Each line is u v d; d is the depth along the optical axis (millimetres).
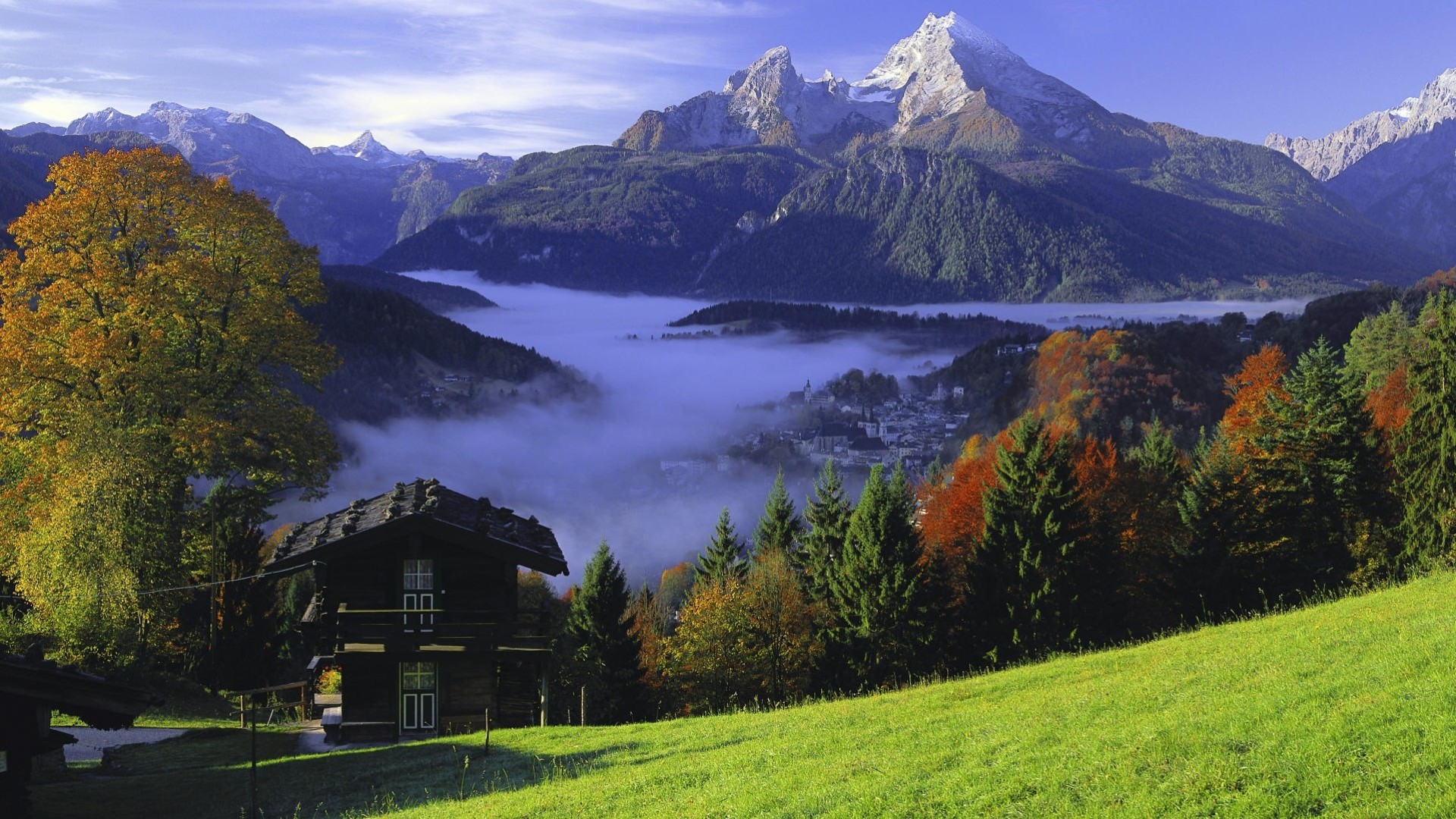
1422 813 12742
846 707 29922
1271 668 21969
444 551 36719
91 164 47750
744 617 59938
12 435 47562
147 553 44875
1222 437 81938
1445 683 16734
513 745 30094
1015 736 20453
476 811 21891
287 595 77250
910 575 55219
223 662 54719
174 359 48844
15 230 46438
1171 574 56188
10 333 45062
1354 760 14703
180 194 49656
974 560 56750
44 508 44531
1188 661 26703
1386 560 51719
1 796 21547
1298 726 16562
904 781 18359
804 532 86188
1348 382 56969
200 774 29844
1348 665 20141
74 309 47406
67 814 24797
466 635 36000
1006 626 53281
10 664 21078
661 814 19297
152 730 38344
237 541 56750
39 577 42062
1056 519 52812
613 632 61812
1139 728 18656
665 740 27969
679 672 59594
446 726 36219
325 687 48875
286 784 27828
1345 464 54719
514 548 36562
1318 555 54062
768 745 24281
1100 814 14828
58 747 23641
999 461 57156
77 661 40750
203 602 55281
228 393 50719
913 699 29234
